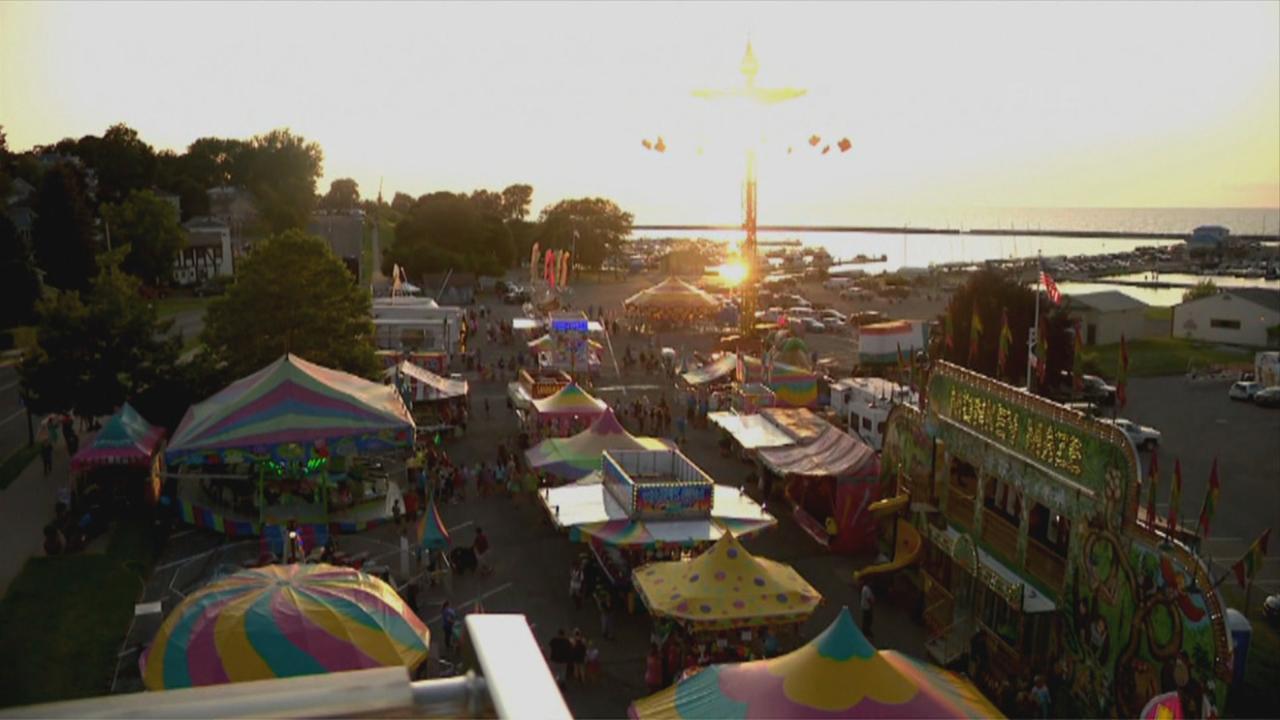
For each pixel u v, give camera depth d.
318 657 20.12
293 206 154.38
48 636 26.56
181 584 31.19
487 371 68.94
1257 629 29.81
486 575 33.22
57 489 39.16
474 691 3.39
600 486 35.56
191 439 34.94
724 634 27.44
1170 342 91.12
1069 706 23.34
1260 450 52.00
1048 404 24.66
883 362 68.44
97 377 42.22
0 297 67.69
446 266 134.62
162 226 98.31
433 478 41.16
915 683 18.03
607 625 28.89
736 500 34.41
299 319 46.94
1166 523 23.33
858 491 35.97
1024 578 25.33
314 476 38.97
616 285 152.25
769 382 54.16
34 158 124.44
